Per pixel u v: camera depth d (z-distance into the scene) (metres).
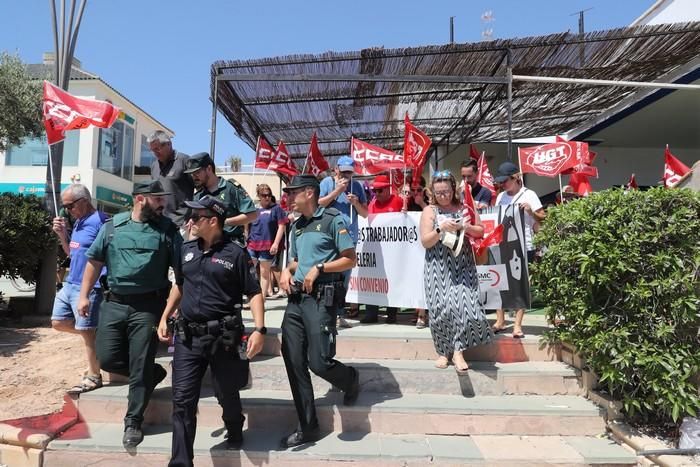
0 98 9.92
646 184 13.52
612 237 3.71
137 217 3.75
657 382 3.52
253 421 3.82
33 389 4.73
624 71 7.91
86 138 24.66
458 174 14.04
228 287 3.32
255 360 4.36
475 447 3.49
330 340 3.51
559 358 4.59
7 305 8.24
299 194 3.70
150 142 4.72
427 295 4.23
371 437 3.64
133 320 3.61
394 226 5.34
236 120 9.59
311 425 3.49
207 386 4.24
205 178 4.24
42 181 24.44
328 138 11.44
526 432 3.73
